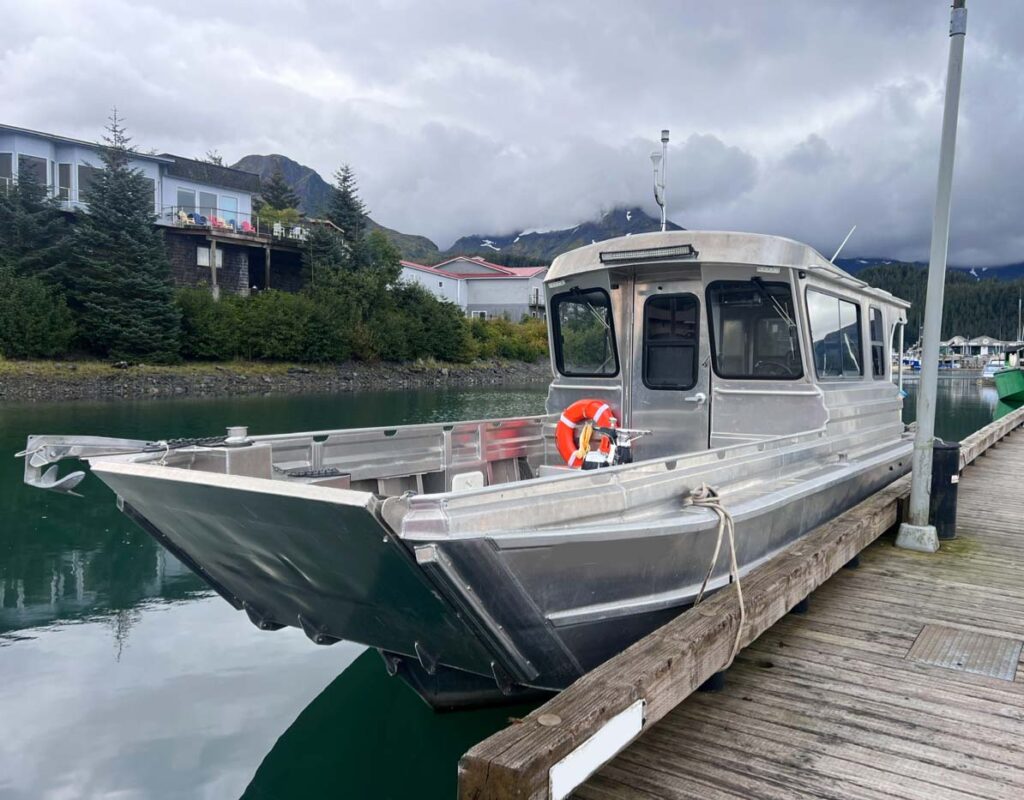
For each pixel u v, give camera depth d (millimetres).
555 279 6121
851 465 5754
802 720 3137
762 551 4465
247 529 3184
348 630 3703
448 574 2688
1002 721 3125
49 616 6664
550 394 6504
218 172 40688
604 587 3328
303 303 36375
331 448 4551
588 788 2658
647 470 3607
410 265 53781
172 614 6746
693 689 2988
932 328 5633
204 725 4680
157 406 24734
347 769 4199
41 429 17781
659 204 6527
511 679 3457
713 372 5711
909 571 5246
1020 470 9867
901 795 2605
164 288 31016
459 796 2072
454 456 5426
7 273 28516
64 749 4363
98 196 30688
